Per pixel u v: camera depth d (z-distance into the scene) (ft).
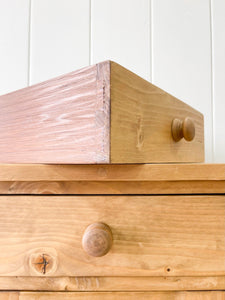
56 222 1.06
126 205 1.07
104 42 2.53
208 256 1.07
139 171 1.05
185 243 1.07
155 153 1.25
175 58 2.57
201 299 1.07
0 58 2.49
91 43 2.53
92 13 2.54
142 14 2.56
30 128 1.25
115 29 2.54
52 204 1.07
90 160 0.96
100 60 2.53
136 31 2.55
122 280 1.07
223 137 2.57
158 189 1.08
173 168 1.06
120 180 1.05
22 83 2.49
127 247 1.06
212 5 2.59
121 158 0.97
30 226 1.06
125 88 1.01
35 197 1.07
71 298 1.06
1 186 1.07
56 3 2.52
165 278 1.07
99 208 1.06
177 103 1.51
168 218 1.07
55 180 1.05
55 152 1.10
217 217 1.07
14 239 1.06
